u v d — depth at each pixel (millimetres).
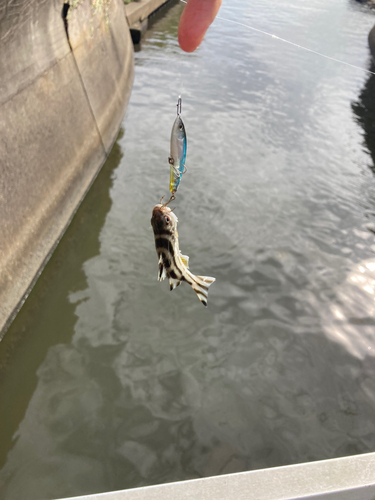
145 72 11516
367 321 5141
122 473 3639
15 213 4742
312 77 12344
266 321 5055
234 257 5879
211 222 6430
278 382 4422
